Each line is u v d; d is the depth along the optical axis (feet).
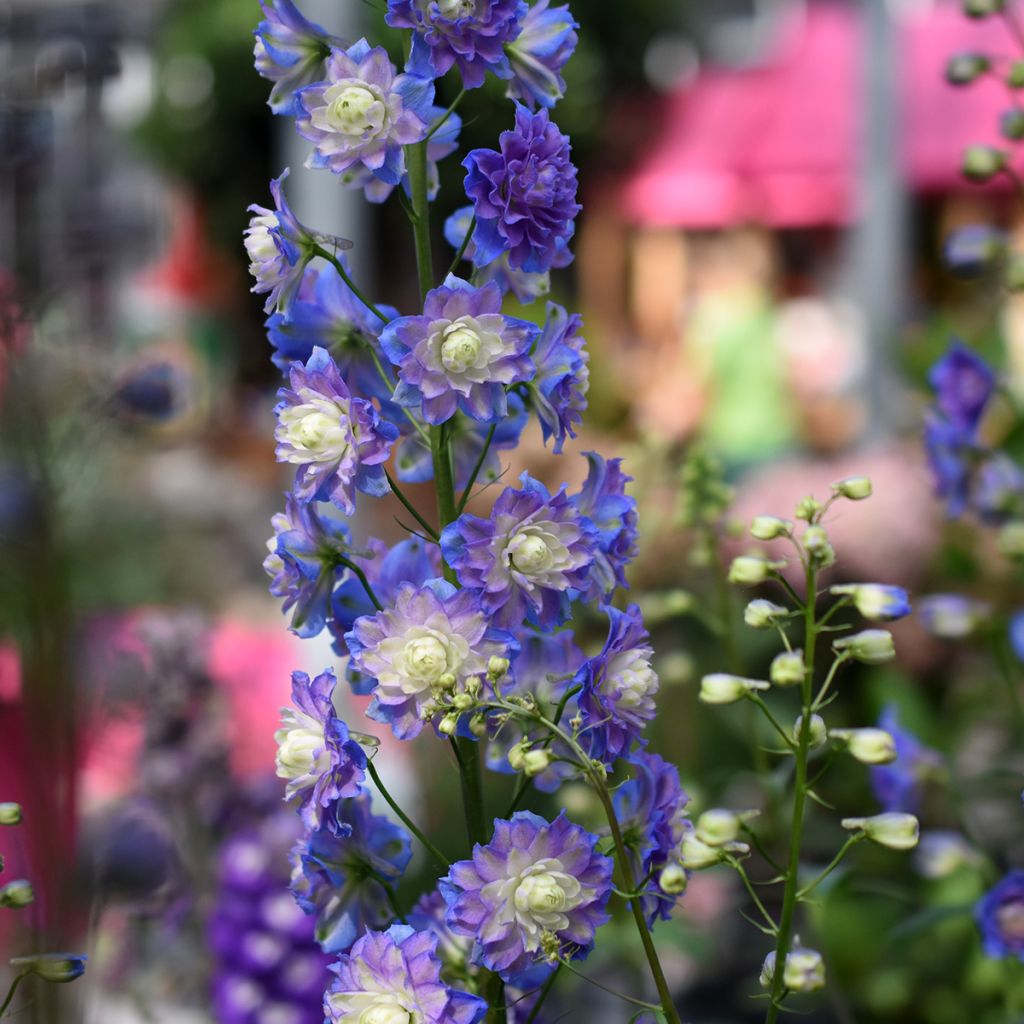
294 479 2.65
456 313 2.55
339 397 2.55
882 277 11.57
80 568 5.28
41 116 4.53
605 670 2.59
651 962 2.52
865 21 11.51
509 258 2.64
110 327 4.97
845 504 6.11
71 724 3.91
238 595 8.20
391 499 8.18
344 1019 2.45
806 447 11.72
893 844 2.58
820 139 24.04
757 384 11.74
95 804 4.70
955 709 5.91
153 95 22.27
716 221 24.43
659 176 25.09
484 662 2.50
